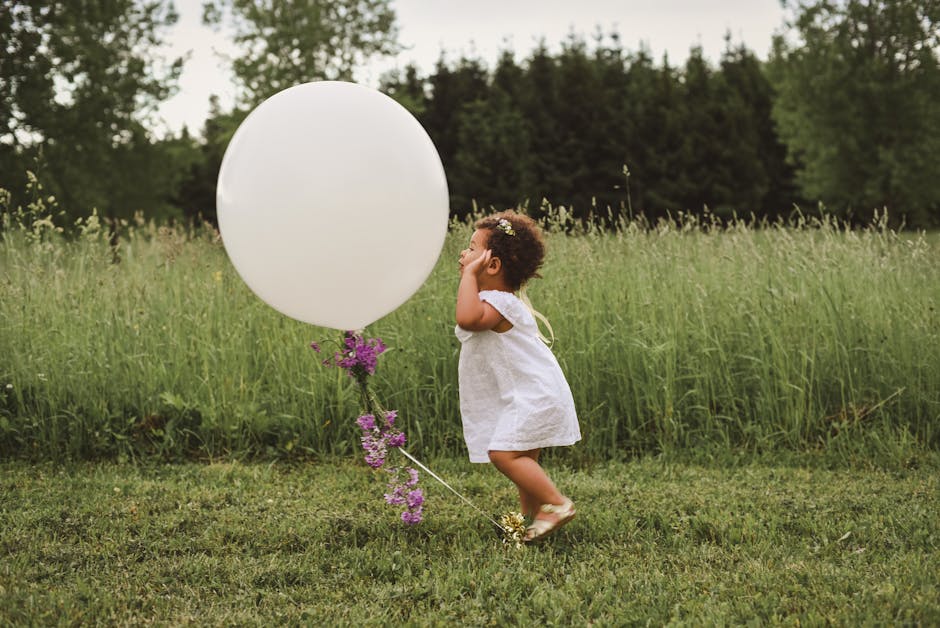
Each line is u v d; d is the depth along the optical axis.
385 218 3.07
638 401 5.42
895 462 4.97
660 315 5.87
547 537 3.57
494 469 5.02
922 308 5.68
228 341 5.71
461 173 30.92
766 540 3.53
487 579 3.06
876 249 6.06
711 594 2.91
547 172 31.38
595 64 38.06
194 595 2.96
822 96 21.20
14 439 5.40
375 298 3.27
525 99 33.06
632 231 6.39
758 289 5.91
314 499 4.27
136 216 6.95
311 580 3.13
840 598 2.83
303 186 3.00
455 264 6.02
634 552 3.44
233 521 3.85
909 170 20.28
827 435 5.29
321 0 18.55
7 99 11.52
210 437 5.43
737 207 30.84
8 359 5.51
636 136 31.20
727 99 33.78
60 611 2.77
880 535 3.58
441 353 5.65
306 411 5.43
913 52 20.62
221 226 3.25
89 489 4.45
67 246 6.24
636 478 4.80
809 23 21.45
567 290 5.81
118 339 5.68
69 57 12.02
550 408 3.46
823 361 5.57
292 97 3.14
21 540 3.53
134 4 13.19
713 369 5.63
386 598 2.92
